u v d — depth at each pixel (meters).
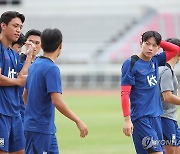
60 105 19.92
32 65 20.92
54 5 147.00
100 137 44.62
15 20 22.50
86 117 62.59
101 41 139.75
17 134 23.12
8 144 22.80
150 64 23.45
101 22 143.50
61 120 59.25
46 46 20.36
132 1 145.00
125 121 22.58
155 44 22.92
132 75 23.02
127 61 23.27
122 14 144.38
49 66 20.19
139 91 23.19
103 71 125.06
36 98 20.42
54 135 20.92
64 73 125.62
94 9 146.00
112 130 49.78
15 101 22.89
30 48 23.06
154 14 143.38
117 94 104.81
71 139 43.44
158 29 140.50
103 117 62.59
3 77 22.16
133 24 142.12
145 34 23.03
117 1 145.62
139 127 23.14
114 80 123.88
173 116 25.98
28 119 20.62
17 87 23.03
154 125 23.27
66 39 141.38
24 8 147.00
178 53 24.69
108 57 133.25
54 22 145.00
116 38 139.88
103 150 37.03
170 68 24.92
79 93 108.38
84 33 142.12
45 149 20.47
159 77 24.80
